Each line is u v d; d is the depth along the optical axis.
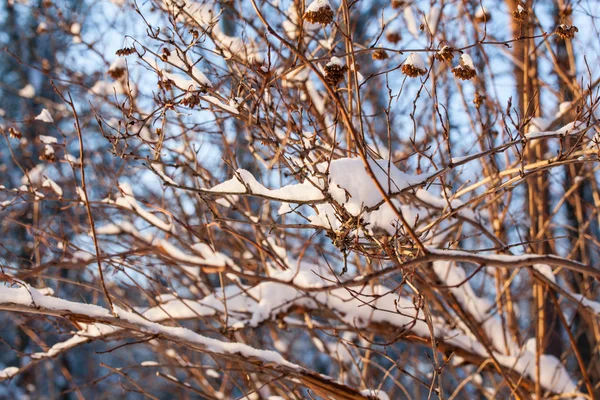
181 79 2.95
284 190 2.69
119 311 3.10
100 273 3.02
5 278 3.18
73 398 9.75
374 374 6.03
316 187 2.62
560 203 4.41
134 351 8.85
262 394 4.83
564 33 2.73
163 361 5.37
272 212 5.19
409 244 2.98
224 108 2.87
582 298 3.83
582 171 4.96
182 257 4.09
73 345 3.79
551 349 5.38
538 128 3.80
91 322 3.04
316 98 3.88
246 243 5.05
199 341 3.18
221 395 4.68
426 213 3.70
